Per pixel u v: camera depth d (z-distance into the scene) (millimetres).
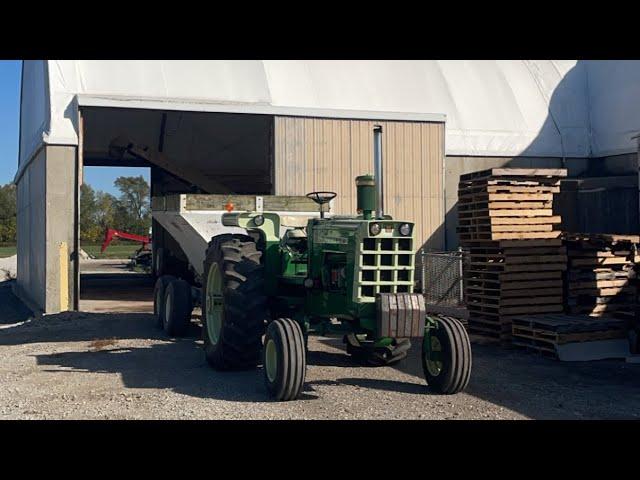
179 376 8344
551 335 9734
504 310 10703
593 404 7074
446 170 17672
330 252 7715
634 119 17875
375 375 8438
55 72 14930
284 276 8492
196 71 16016
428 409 6750
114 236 40281
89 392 7551
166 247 16359
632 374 8680
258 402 7012
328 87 16891
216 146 22703
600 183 17172
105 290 21797
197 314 14273
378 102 17156
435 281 14195
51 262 14484
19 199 23109
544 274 10922
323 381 8047
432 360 7559
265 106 15641
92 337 11500
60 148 14555
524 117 18641
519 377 8445
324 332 7918
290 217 12047
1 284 26953
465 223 11773
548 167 18641
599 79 19219
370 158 16281
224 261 8320
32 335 11789
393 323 6836
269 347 7277
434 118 16750
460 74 18672
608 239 10727
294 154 15812
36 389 7734
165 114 20125
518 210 11047
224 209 11844
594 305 11070
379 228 6980
